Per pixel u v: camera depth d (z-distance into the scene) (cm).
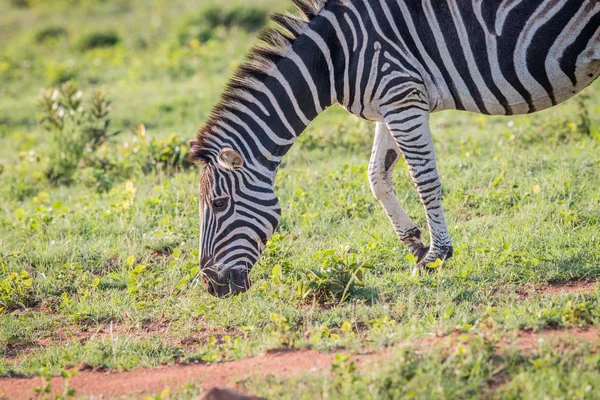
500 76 1170
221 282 1205
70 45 4203
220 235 1205
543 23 1133
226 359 1036
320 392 861
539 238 1369
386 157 1309
